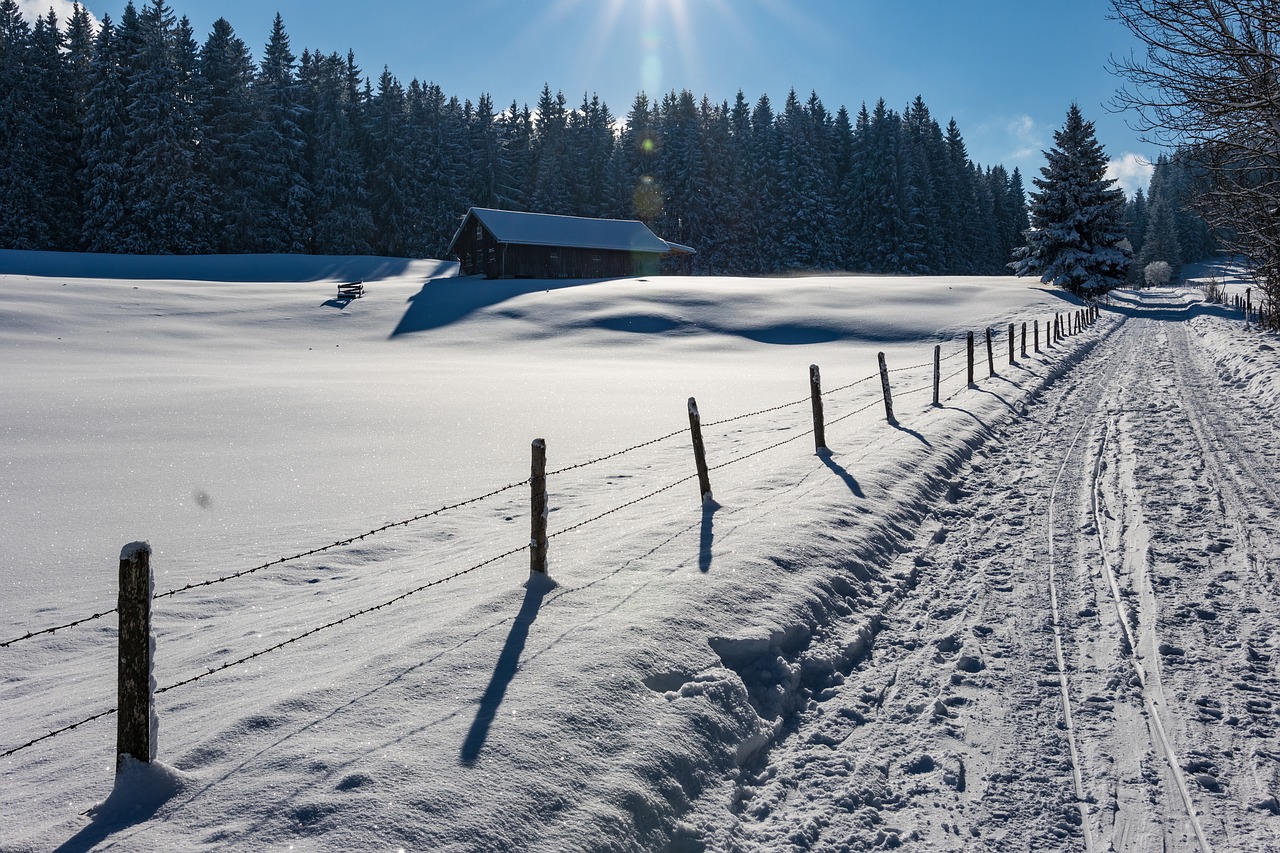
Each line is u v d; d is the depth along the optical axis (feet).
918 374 78.59
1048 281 192.54
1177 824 12.25
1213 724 14.90
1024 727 15.12
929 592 22.06
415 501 33.63
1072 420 49.44
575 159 363.56
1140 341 111.34
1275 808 12.51
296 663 16.43
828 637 18.49
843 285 185.37
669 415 56.85
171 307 154.81
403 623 18.12
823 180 346.13
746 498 28.12
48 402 61.31
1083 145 190.19
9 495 34.73
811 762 14.16
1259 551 23.81
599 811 11.14
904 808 12.87
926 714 15.67
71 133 270.87
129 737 11.25
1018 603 21.03
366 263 258.98
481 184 337.31
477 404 62.75
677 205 334.65
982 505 30.96
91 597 23.56
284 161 290.15
